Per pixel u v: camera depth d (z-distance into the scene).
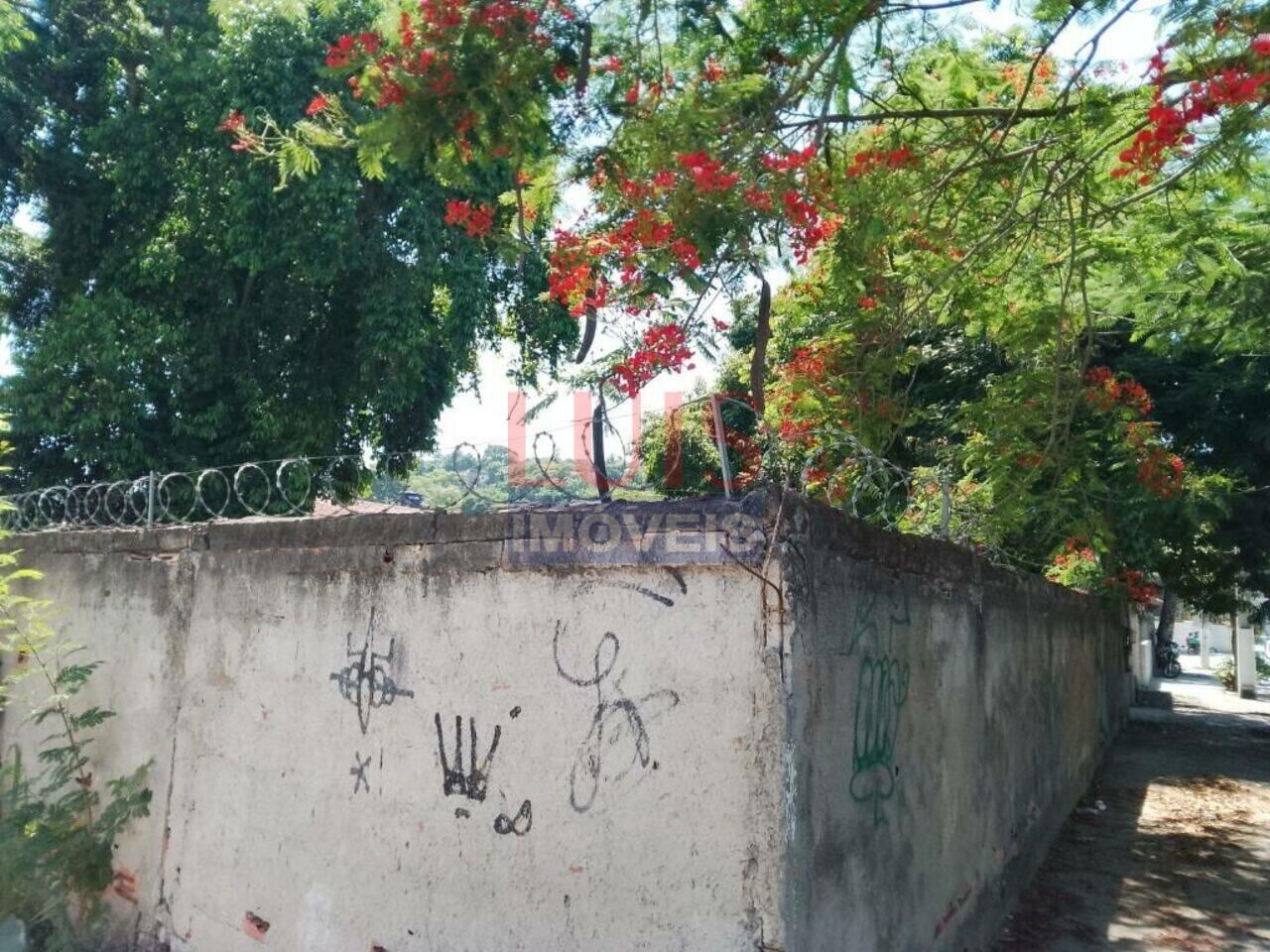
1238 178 5.28
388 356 12.27
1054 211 7.15
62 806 5.18
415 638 4.05
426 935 3.82
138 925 5.00
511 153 4.83
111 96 12.80
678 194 4.95
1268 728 17.20
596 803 3.46
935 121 6.75
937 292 7.24
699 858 3.21
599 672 3.52
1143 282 7.66
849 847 3.56
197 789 4.85
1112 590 12.62
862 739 3.74
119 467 11.59
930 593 4.66
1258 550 14.46
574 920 3.44
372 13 10.80
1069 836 8.47
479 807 3.76
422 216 11.80
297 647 4.50
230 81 11.17
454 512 3.97
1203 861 7.73
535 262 13.11
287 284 12.59
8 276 13.38
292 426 12.80
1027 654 7.05
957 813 5.00
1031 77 6.16
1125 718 17.30
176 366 11.98
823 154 5.89
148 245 12.16
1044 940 5.77
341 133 5.83
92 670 5.56
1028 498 8.06
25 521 6.77
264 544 4.73
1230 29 4.56
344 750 4.23
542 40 4.72
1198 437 12.95
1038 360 8.69
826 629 3.44
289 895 4.32
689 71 5.24
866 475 4.48
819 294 7.22
